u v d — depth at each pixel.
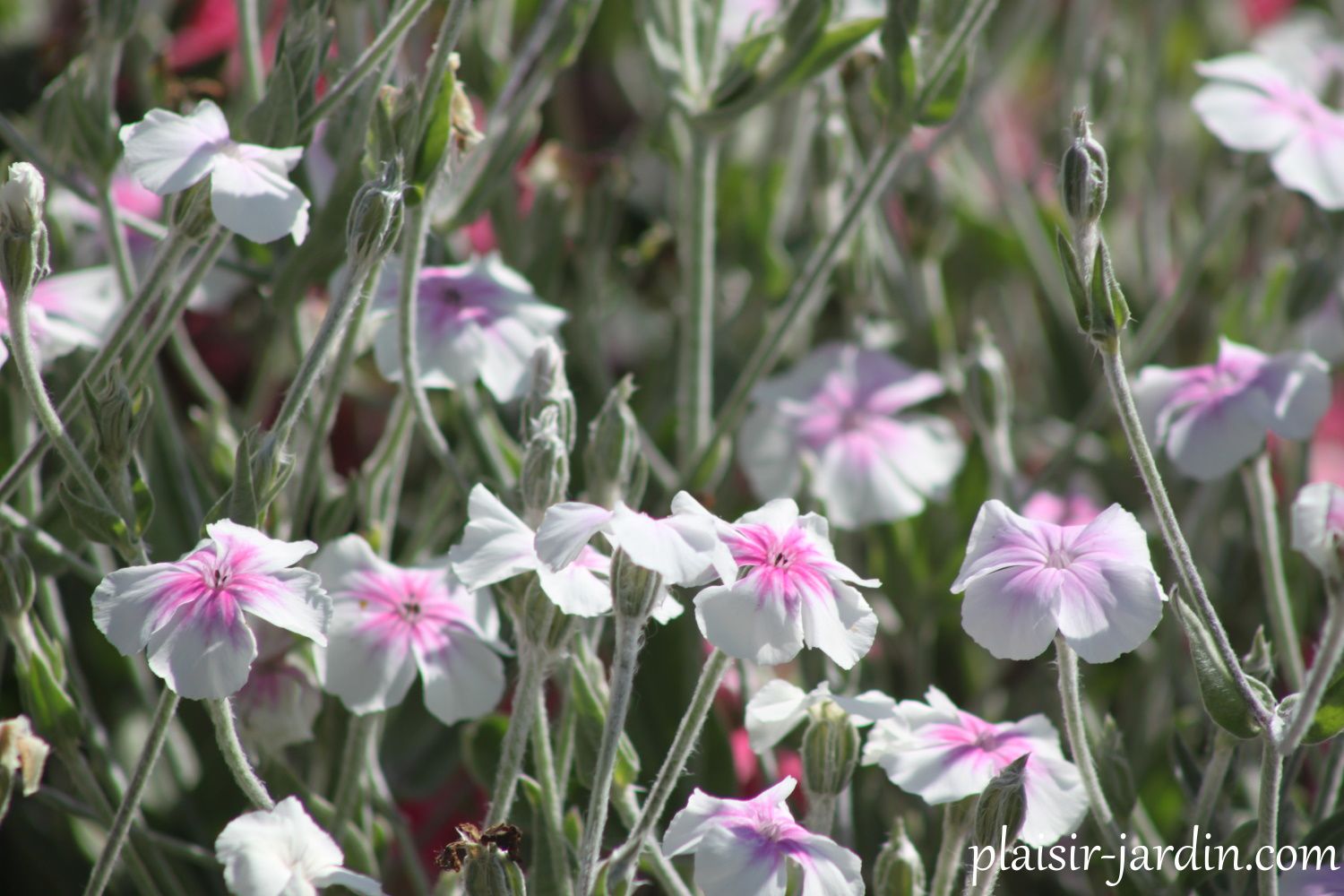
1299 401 0.73
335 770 0.74
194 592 0.63
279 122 0.68
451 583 0.70
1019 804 0.63
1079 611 0.63
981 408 0.78
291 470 0.65
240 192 0.64
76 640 0.78
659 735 0.75
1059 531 0.65
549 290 0.82
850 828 0.72
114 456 0.65
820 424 0.82
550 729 0.73
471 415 0.75
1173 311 0.80
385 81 0.70
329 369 0.74
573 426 0.68
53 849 0.76
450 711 0.69
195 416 0.78
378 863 0.72
